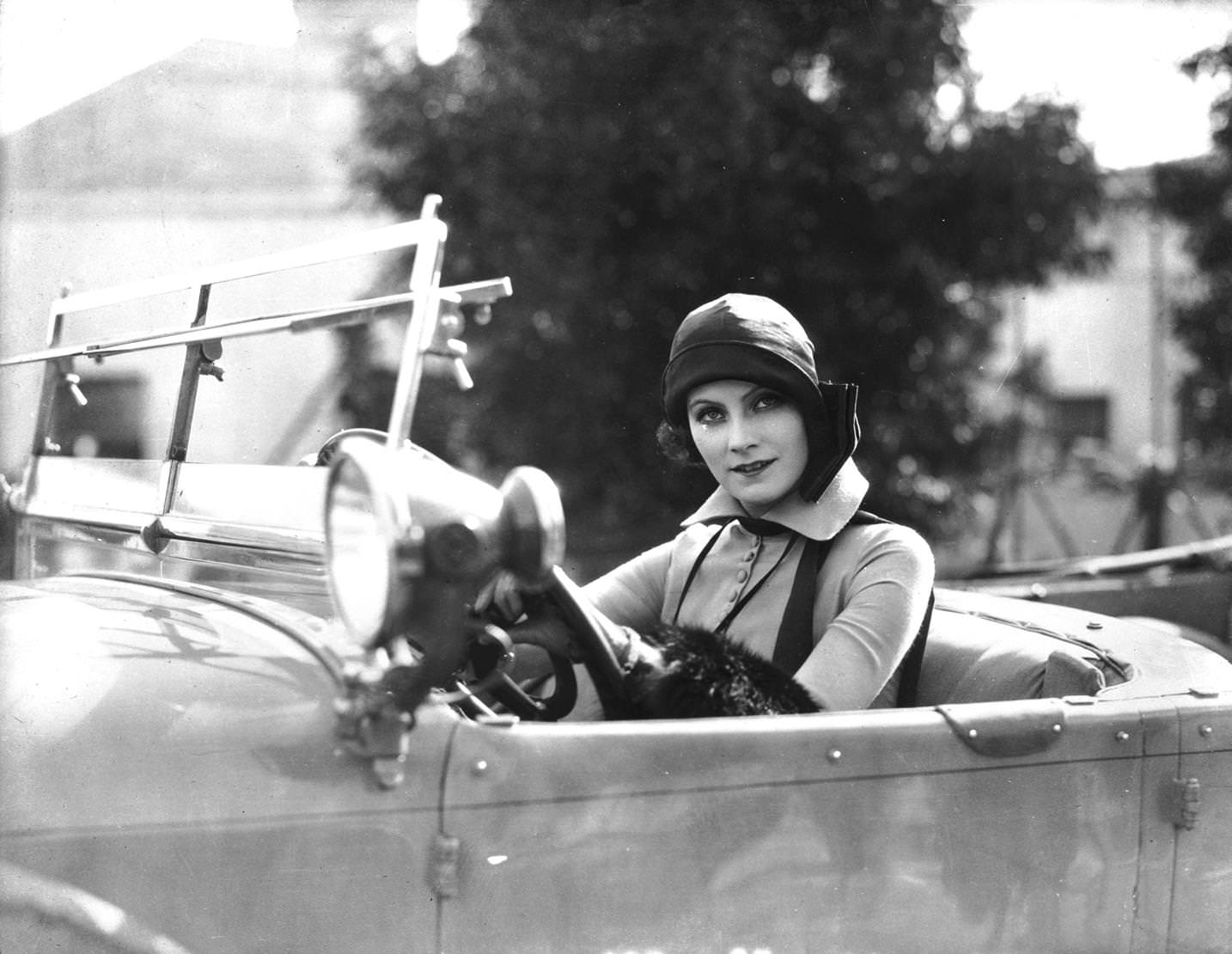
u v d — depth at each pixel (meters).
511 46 5.79
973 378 6.52
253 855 1.06
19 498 1.90
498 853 1.11
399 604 0.99
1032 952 1.33
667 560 1.93
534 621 1.25
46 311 3.23
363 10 5.71
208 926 1.05
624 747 1.16
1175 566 4.23
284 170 5.43
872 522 1.72
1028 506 6.88
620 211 5.93
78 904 1.02
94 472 1.76
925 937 1.28
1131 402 6.97
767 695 1.36
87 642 1.20
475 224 5.80
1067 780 1.35
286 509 1.39
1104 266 6.42
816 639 1.66
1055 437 6.89
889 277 5.97
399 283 3.75
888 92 5.83
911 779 1.27
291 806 1.07
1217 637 3.87
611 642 1.29
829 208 5.96
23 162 3.36
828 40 5.85
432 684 1.06
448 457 5.88
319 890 1.07
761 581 1.72
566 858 1.13
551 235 5.82
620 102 5.82
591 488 5.97
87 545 1.72
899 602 1.57
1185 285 6.77
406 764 1.09
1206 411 6.84
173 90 4.29
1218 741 1.43
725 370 1.59
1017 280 6.21
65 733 1.08
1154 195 6.45
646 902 1.16
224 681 1.14
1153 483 6.89
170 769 1.07
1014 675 1.75
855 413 1.66
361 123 5.71
